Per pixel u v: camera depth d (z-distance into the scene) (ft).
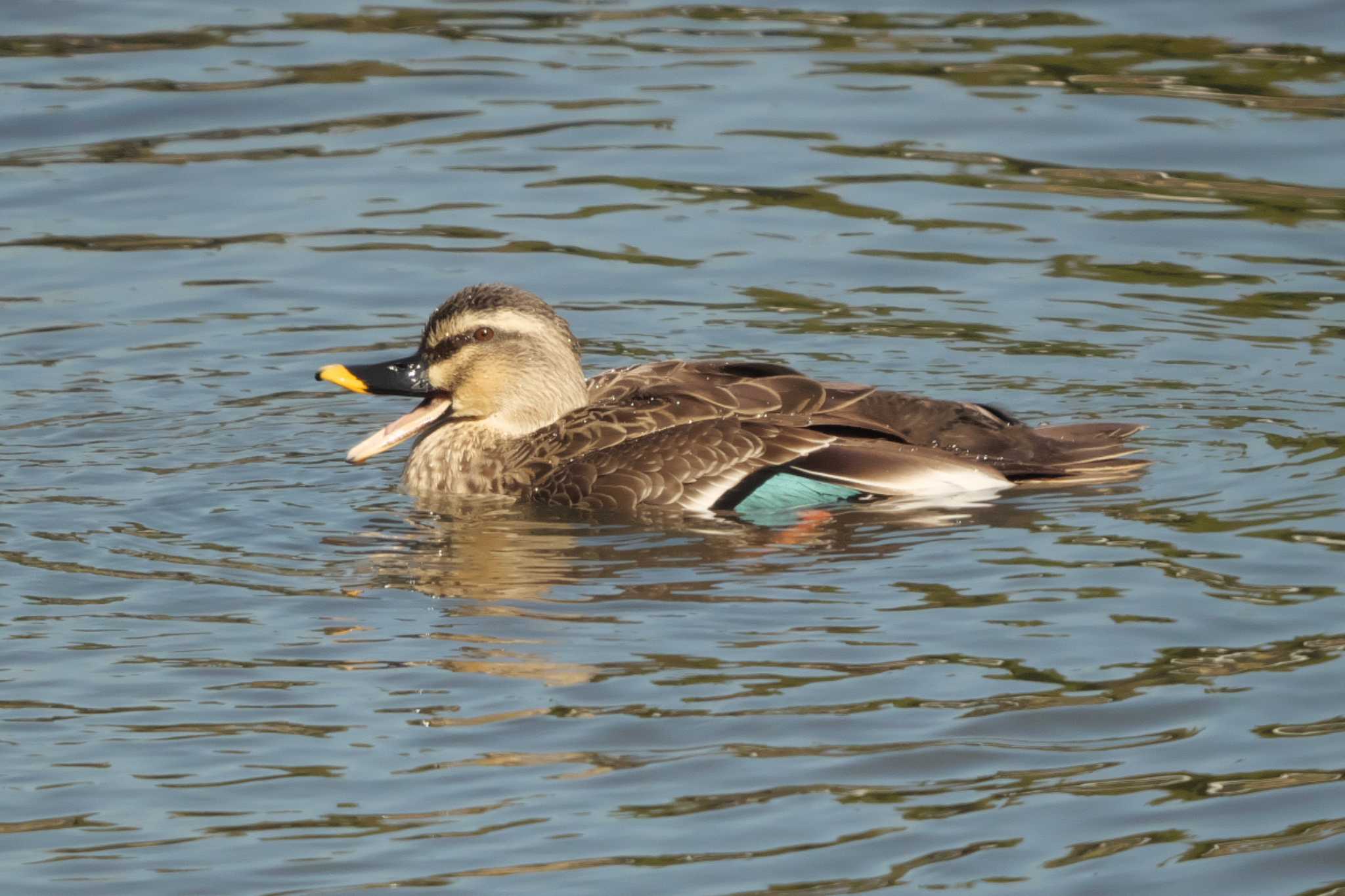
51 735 34.06
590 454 47.44
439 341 49.98
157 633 38.47
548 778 32.35
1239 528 42.80
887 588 40.19
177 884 29.22
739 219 64.64
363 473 49.70
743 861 29.63
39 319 58.18
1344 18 77.51
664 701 35.04
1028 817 30.86
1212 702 34.55
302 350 57.00
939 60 75.61
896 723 33.99
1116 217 64.08
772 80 74.23
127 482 47.91
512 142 69.62
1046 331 56.80
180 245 63.00
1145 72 73.82
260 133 70.54
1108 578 40.24
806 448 46.16
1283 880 28.94
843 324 57.72
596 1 82.58
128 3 82.28
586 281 60.70
